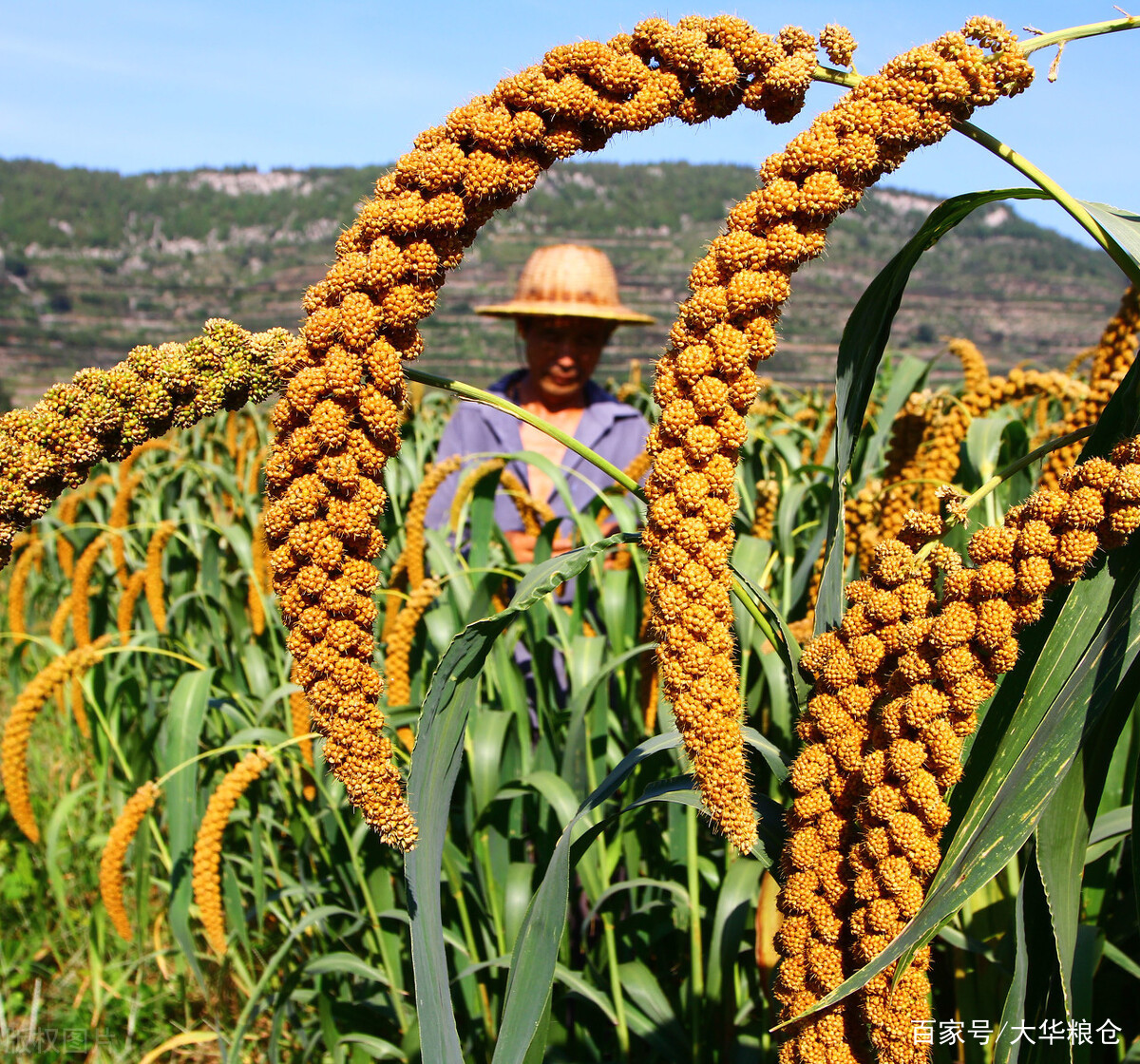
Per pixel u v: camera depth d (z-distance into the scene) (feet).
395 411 4.21
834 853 4.26
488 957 9.28
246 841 12.96
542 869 9.24
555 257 14.99
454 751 5.26
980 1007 6.82
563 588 13.56
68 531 20.67
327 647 4.15
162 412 4.25
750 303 4.05
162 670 15.15
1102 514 3.73
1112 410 4.42
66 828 15.24
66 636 23.85
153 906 13.94
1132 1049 6.55
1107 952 6.82
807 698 5.18
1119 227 4.08
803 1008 4.24
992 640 3.83
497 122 4.16
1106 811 7.10
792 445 14.06
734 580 5.22
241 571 16.63
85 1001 12.30
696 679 4.05
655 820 10.53
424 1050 4.67
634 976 8.71
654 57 4.41
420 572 11.19
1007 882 6.63
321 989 9.49
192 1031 11.83
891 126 3.98
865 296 4.89
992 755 4.49
